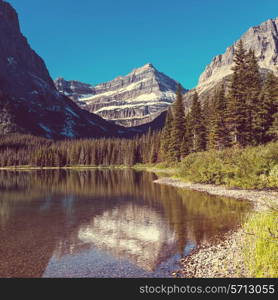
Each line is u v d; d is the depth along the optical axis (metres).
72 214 23.75
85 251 14.08
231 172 35.62
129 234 17.11
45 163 160.38
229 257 12.00
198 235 16.25
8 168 155.38
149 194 35.75
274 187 30.81
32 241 15.83
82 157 165.62
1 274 11.36
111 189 42.97
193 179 44.78
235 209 22.97
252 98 52.47
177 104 75.50
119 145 168.38
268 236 10.92
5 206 28.19
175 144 74.81
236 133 53.50
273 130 47.41
